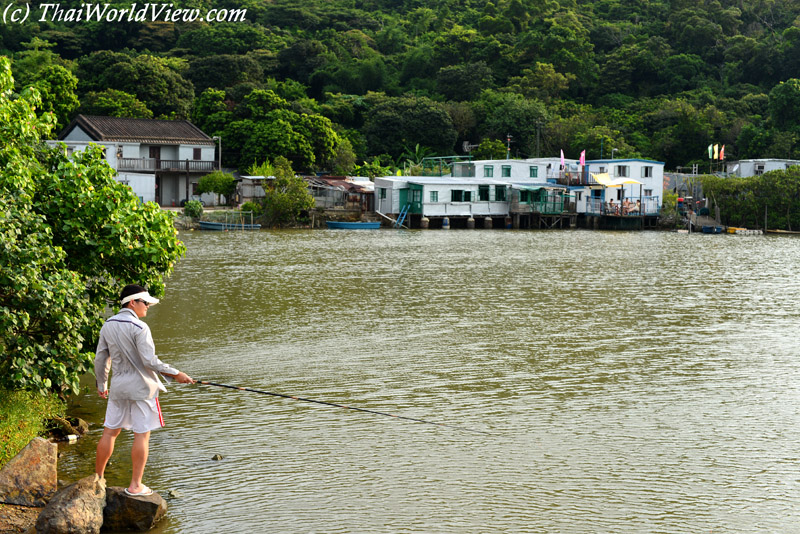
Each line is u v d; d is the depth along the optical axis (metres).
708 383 14.38
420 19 138.25
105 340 7.92
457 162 77.50
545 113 97.69
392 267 33.78
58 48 105.88
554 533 8.22
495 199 71.06
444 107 97.50
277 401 13.02
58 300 10.04
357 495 9.12
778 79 109.81
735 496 9.24
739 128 92.00
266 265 33.94
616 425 11.86
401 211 67.75
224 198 67.19
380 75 114.44
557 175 77.38
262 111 76.56
